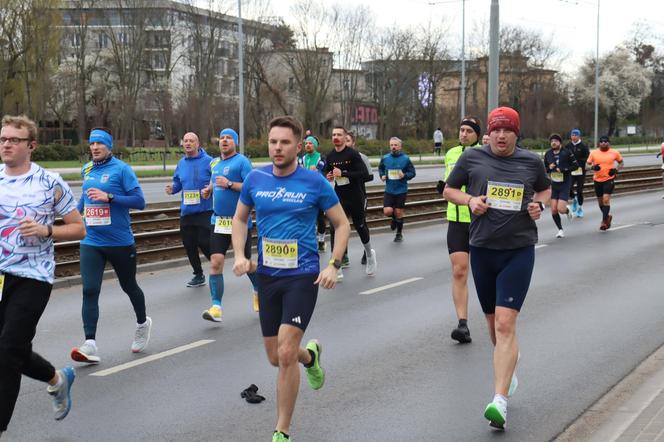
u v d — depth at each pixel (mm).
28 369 4922
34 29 47969
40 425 5211
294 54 62094
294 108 67188
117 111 59281
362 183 11125
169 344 7355
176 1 59500
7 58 47969
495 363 5078
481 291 5461
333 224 4820
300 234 4715
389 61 67312
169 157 51812
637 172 33969
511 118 5227
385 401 5680
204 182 10102
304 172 4781
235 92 64375
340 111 70188
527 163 5254
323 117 67000
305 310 4645
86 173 6867
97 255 6691
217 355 6965
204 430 5113
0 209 4699
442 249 13992
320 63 62125
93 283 6668
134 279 6977
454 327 7996
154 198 22906
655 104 90062
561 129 72688
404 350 7102
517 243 5184
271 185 4770
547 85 74000
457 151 8008
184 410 5508
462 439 4934
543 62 75438
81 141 50688
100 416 5383
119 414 5422
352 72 68625
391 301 9336
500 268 5262
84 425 5211
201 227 10133
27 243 4715
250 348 7211
